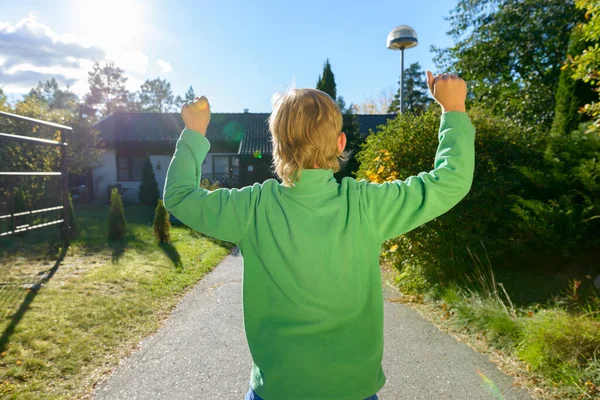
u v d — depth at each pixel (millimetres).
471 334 4195
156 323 4539
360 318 1323
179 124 25703
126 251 8141
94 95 76438
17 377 3160
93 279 5887
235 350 3848
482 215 5789
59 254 7539
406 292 5742
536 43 13234
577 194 5453
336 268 1293
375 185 1410
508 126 6930
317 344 1267
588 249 5277
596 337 3340
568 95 7973
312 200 1343
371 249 1356
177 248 8969
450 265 5645
